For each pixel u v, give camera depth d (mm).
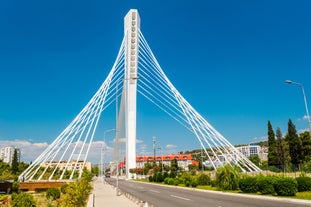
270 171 52469
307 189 24594
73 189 17828
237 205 18500
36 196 30953
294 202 19359
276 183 23219
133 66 74875
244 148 173250
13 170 81750
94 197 27266
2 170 72938
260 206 17641
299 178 25062
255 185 26391
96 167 160125
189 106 65750
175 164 102000
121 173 133875
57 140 53406
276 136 78625
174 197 25969
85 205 19203
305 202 19047
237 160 60250
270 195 23625
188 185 42969
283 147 76812
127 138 84125
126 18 76812
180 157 148750
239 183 28078
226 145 62656
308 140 71500
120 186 48469
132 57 74812
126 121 81688
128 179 84750
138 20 76562
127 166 86000
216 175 32938
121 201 23484
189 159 148375
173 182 49094
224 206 18250
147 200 23500
